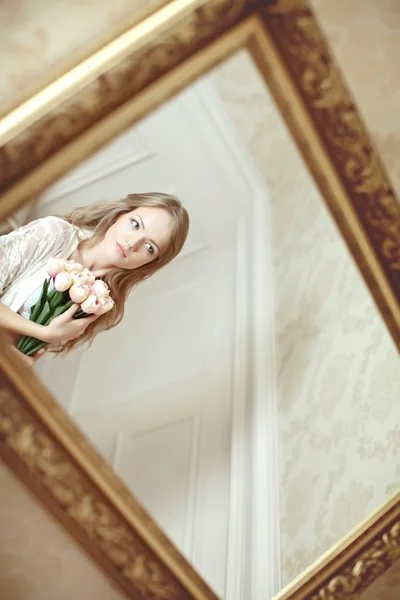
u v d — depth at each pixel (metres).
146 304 1.89
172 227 1.75
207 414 1.80
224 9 1.17
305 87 1.28
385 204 1.41
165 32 1.15
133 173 1.67
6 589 1.46
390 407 1.66
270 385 1.87
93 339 1.71
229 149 1.79
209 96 1.65
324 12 1.26
